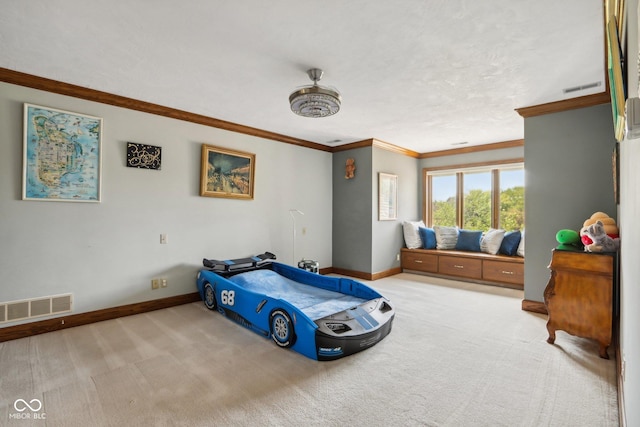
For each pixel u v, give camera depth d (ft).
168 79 9.16
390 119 12.83
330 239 18.48
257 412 5.86
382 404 6.11
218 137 13.41
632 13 3.56
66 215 9.77
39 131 9.25
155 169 11.63
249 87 9.70
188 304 12.41
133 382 6.81
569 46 7.18
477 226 18.12
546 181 11.23
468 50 7.39
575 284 8.37
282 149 15.94
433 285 15.65
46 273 9.42
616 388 6.61
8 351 8.17
